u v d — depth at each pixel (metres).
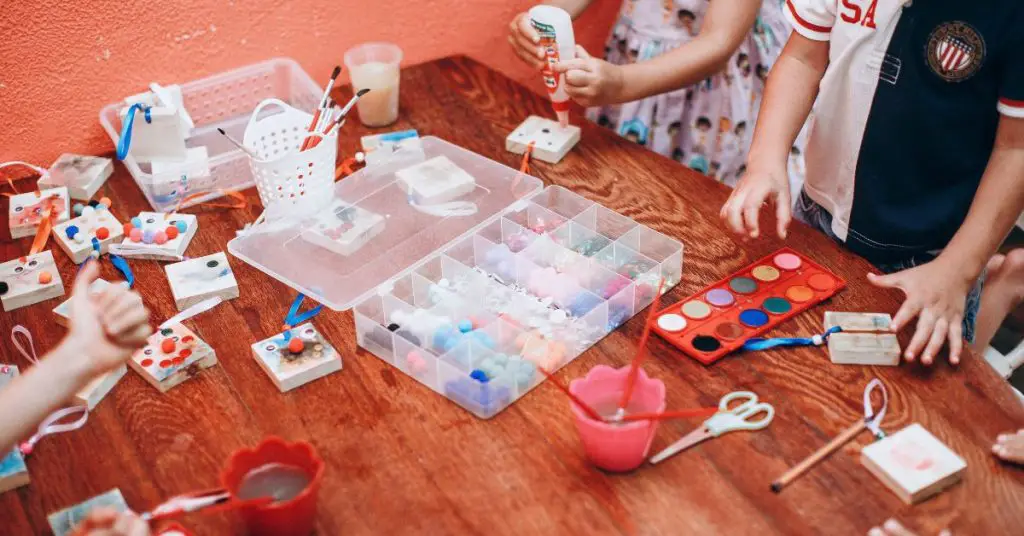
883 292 1.29
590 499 1.01
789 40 1.49
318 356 1.19
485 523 0.99
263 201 1.45
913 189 1.44
